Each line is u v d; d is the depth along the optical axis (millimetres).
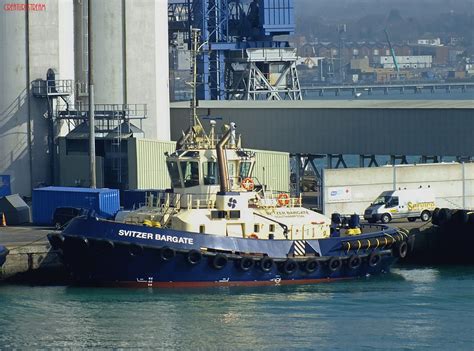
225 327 178875
